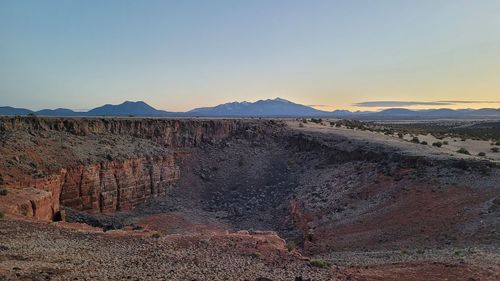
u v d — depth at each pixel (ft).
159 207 234.79
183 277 75.25
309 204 206.80
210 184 265.75
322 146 271.69
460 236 120.57
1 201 128.98
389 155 213.87
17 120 215.10
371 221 156.04
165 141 281.54
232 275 78.64
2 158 177.17
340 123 398.62
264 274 80.59
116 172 224.33
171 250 94.63
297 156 281.95
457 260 91.86
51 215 154.40
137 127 272.72
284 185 250.98
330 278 79.56
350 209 179.11
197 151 293.43
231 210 235.40
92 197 208.13
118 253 89.30
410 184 176.04
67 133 233.76
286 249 106.52
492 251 99.19
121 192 223.71
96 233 106.22
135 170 238.27
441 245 117.08
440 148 234.58
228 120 330.54
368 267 90.33
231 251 97.09
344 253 126.31
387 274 83.10
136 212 224.94
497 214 126.00
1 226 101.45
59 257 81.61
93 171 210.79
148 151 256.32
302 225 184.44
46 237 96.53
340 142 266.36
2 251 81.61
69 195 197.88
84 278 69.05
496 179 155.43
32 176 174.40
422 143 254.47
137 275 74.28
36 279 64.34
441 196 155.43
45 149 203.31
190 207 239.71
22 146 194.90
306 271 84.84
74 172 201.16
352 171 221.87
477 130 451.12
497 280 77.30
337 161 247.50
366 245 133.49
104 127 257.14
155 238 105.09
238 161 287.69
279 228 198.80
